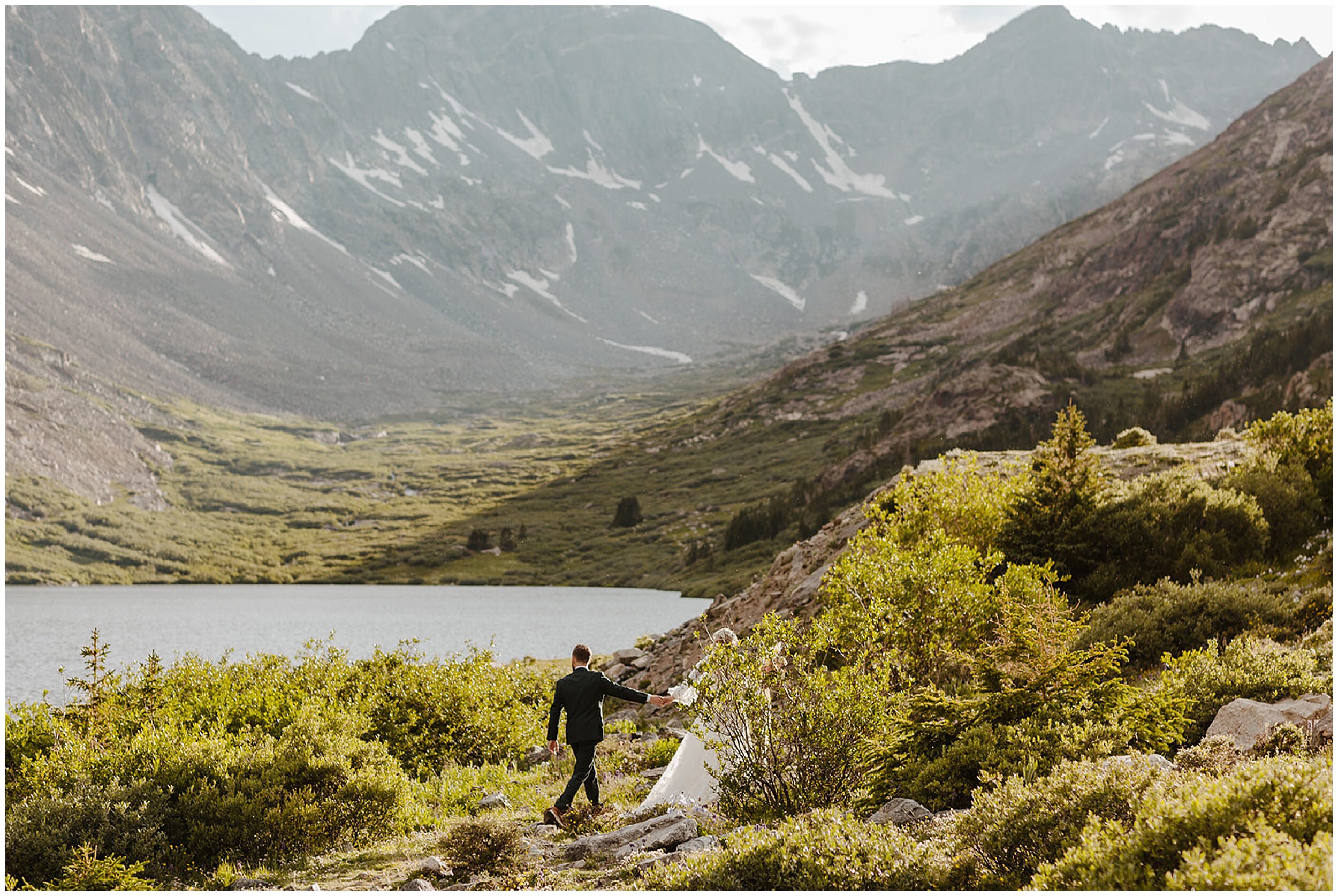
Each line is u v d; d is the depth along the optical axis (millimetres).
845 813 7754
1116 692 9711
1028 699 9828
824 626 10945
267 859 10461
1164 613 15195
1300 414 24828
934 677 13945
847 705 9641
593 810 11141
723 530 174250
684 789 11016
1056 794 6641
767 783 9641
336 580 177000
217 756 11391
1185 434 126938
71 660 56938
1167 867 5418
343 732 13055
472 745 17328
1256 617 14758
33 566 175750
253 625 85188
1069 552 20688
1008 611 12445
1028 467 23609
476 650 19844
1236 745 8547
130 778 10719
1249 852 4875
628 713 25453
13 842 9234
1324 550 18859
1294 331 136125
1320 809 5277
